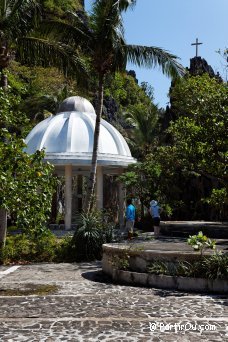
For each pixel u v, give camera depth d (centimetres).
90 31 1794
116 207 3297
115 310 751
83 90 1853
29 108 3934
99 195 2461
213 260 954
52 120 2575
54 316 712
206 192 2880
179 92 2314
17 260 1482
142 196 2731
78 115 2597
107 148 2520
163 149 1938
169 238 1983
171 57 1816
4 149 884
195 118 1611
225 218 2662
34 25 1619
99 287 991
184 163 1778
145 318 695
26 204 895
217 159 1571
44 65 1725
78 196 3117
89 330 627
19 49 1650
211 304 798
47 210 927
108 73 1883
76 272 1244
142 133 4150
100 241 1535
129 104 6425
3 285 1019
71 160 2361
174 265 1007
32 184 900
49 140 2441
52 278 1133
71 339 583
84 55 1864
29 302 823
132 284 1028
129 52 1803
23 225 901
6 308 773
